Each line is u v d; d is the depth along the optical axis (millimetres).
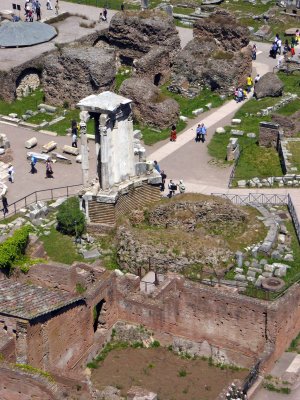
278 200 87562
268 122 100000
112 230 82375
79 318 68750
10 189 93062
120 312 72562
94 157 99000
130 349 71688
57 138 104438
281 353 68188
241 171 94875
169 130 104062
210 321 69438
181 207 82000
